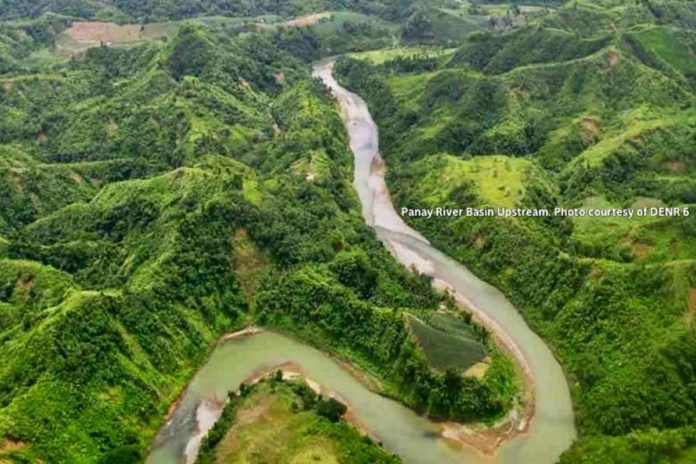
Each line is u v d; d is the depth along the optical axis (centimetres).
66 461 10150
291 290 13712
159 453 10856
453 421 11338
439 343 12056
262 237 14575
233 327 13538
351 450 10181
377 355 12412
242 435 10556
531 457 10738
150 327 12350
